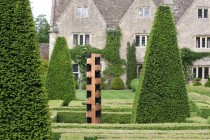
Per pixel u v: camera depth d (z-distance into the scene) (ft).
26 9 32.12
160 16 52.90
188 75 147.13
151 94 51.03
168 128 44.70
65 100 78.48
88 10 149.69
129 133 40.78
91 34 149.28
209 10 150.10
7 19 31.63
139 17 149.28
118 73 147.74
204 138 38.60
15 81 31.40
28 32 31.94
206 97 83.05
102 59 148.25
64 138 37.04
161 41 52.13
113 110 62.80
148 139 37.63
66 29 149.79
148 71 51.42
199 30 149.79
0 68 31.32
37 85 31.91
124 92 129.29
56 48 80.43
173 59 52.08
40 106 31.76
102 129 43.11
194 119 50.24
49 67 79.61
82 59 146.82
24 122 31.35
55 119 55.26
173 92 51.47
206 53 148.97
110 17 151.94
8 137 31.07
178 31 149.18
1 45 31.42
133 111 52.44
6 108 31.19
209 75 148.87
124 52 148.97
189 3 156.15
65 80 79.00
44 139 31.60
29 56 31.81
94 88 54.85
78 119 59.31
